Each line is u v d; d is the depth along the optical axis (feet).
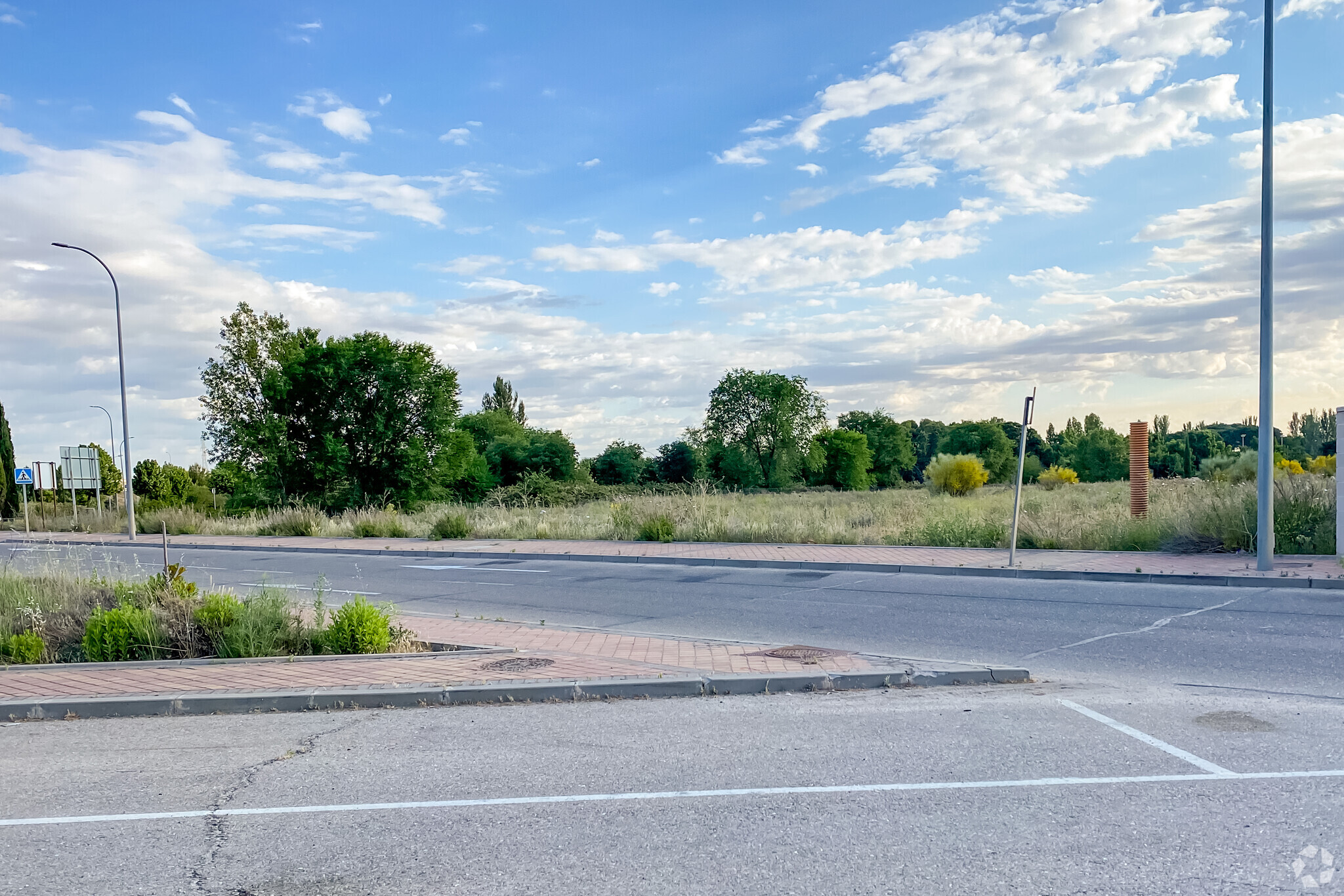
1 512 160.56
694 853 13.00
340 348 141.90
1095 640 29.76
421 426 145.07
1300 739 17.98
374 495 142.10
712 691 23.67
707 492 93.45
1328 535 47.55
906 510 89.97
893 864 12.48
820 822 14.12
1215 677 24.17
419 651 29.58
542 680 23.97
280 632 29.68
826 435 312.91
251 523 97.19
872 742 18.54
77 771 17.57
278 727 20.81
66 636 30.78
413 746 18.95
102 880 12.47
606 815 14.66
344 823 14.55
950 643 29.99
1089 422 332.60
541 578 51.78
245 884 12.30
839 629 33.27
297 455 140.97
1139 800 14.78
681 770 16.92
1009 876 12.00
